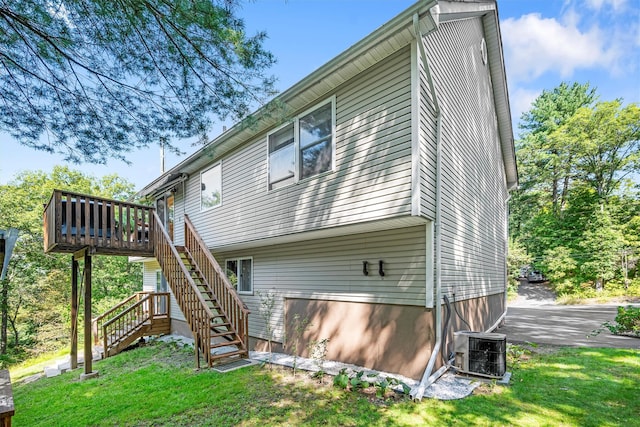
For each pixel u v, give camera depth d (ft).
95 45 12.11
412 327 17.56
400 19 14.73
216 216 30.32
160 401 15.85
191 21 11.32
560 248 71.87
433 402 14.32
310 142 20.86
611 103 69.67
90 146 14.99
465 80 24.41
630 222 65.92
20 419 15.56
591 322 39.27
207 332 21.45
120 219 26.07
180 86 13.76
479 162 28.53
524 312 51.44
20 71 12.55
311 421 13.07
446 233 19.12
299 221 21.04
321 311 22.65
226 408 14.65
